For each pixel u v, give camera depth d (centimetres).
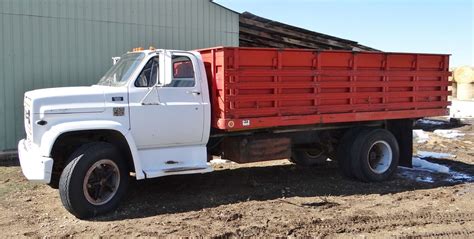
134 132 664
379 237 577
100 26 1159
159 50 695
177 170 689
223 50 692
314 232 588
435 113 923
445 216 659
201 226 599
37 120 620
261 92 732
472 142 1352
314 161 1000
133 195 741
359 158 848
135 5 1208
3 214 651
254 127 729
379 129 870
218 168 972
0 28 1037
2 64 1045
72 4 1117
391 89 862
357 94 824
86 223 612
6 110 1055
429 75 908
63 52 1113
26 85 1074
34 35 1077
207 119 718
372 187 823
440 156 1121
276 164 1025
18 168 949
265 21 1523
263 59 729
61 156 677
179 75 701
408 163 916
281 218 636
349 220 634
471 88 2647
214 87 718
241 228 593
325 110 796
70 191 612
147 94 672
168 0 1262
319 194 770
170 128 689
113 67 757
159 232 577
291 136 842
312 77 778
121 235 568
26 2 1061
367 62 833
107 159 641
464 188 821
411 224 626
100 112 643
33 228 596
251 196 748
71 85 1128
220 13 1365
